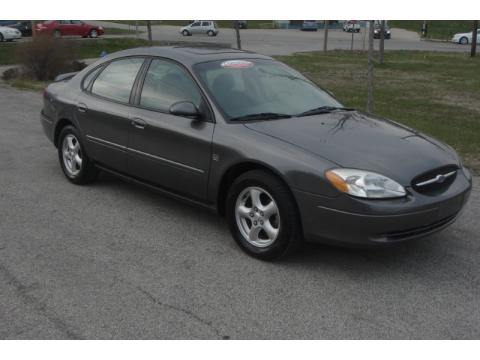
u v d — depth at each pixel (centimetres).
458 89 1546
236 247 439
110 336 314
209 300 355
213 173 433
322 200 371
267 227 405
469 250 436
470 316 338
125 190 583
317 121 446
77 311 340
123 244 443
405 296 363
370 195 361
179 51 502
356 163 377
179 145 455
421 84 1662
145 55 519
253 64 507
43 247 435
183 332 319
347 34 5362
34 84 1623
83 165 579
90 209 525
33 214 509
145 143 489
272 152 394
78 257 418
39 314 335
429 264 411
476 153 754
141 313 338
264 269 400
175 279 383
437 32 5850
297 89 503
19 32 3562
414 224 370
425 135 461
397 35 5422
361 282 381
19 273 389
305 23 5841
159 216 508
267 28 6266
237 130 422
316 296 362
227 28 6059
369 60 928
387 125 463
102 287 370
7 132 878
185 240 453
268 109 456
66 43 1867
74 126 583
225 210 452
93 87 567
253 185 406
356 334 319
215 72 472
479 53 3169
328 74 1945
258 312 341
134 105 507
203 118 444
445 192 391
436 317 337
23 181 611
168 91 482
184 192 468
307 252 428
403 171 379
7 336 312
